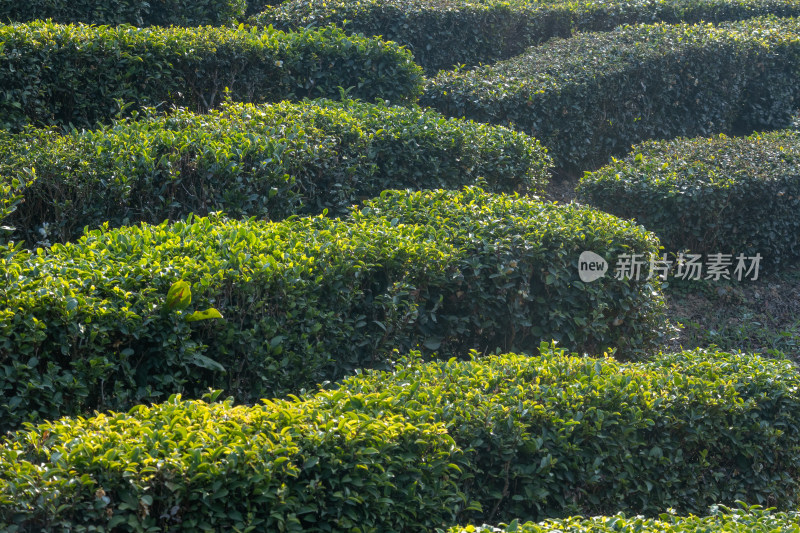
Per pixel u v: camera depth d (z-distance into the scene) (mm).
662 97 12016
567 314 6539
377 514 3988
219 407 4223
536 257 6406
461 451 4277
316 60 10172
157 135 7246
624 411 4922
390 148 8438
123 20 11461
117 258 5348
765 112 13367
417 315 5895
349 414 4125
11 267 4828
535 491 4543
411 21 12648
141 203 6934
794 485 5449
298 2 12594
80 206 6770
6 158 6852
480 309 6293
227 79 9758
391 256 5867
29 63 8531
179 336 5004
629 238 6773
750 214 9102
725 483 5242
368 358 5863
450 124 9062
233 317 5340
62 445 3670
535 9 14492
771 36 13336
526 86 10766
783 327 8609
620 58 11734
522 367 5191
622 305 6723
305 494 3811
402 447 4152
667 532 3844
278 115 8242
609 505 4871
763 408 5359
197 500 3627
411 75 10492
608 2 15250
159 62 9234
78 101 8930
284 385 5438
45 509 3367
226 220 6383
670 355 5965
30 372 4566
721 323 8562
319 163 7766
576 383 4984
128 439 3732
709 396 5152
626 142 11836
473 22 13352
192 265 5219
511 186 9375
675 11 15125
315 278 5605
